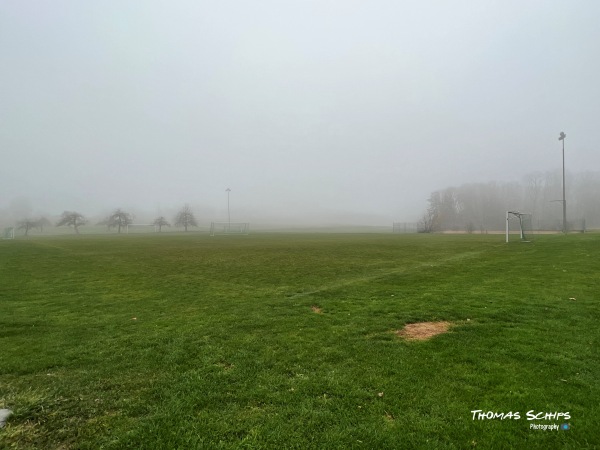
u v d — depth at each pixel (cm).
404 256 2033
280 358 554
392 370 497
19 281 1335
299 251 2473
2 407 418
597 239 2512
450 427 362
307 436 353
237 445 342
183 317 817
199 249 2748
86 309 902
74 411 409
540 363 505
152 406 417
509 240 3067
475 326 685
